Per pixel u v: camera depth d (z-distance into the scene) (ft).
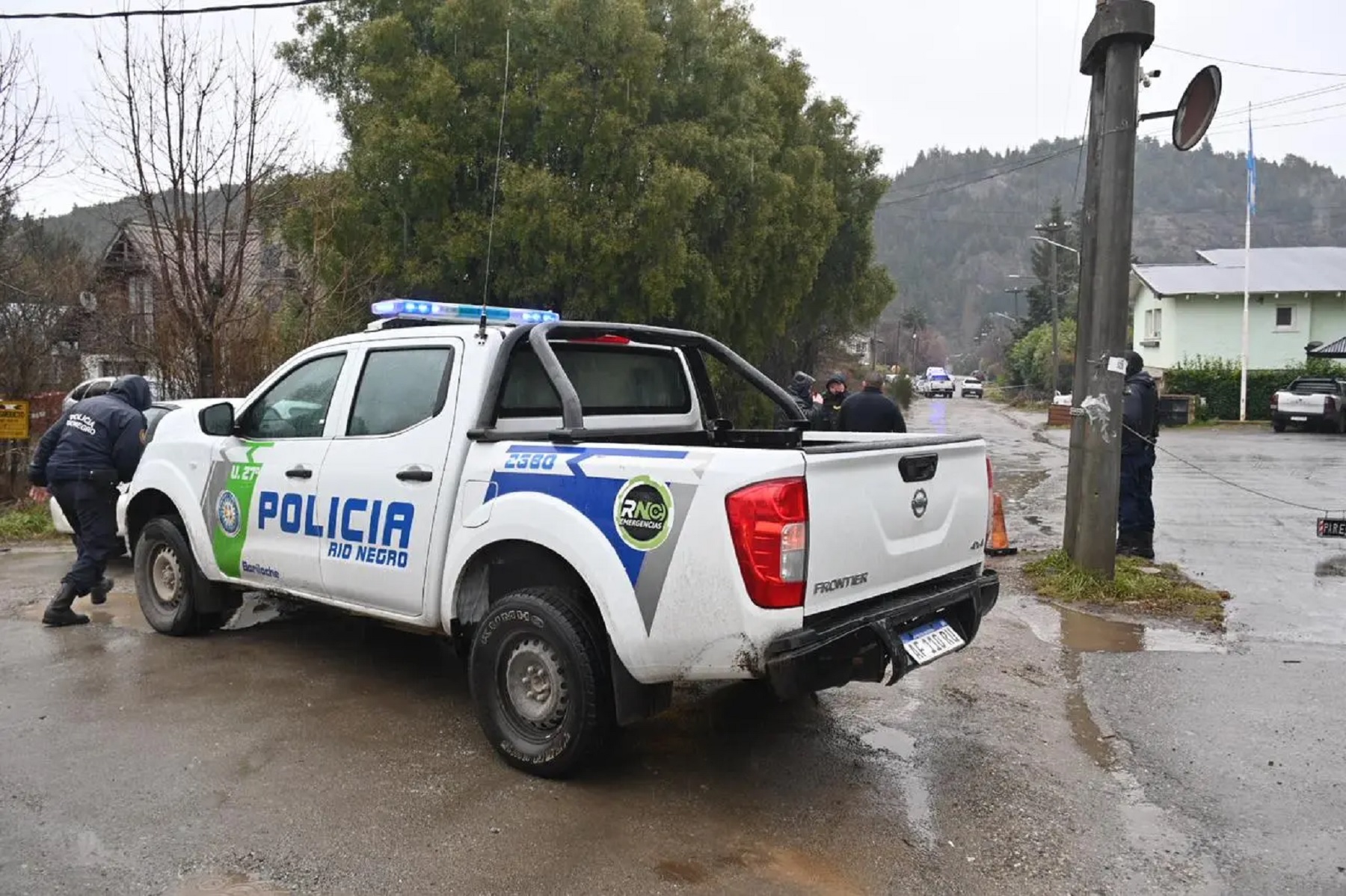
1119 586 23.94
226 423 18.17
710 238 63.98
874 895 10.53
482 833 11.78
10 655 18.83
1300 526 35.55
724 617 11.56
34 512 37.04
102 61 35.99
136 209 40.83
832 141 90.63
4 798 12.59
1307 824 12.25
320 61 56.34
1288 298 111.75
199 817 12.10
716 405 19.53
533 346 14.73
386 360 16.19
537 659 13.43
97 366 46.06
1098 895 10.59
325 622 21.53
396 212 52.39
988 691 17.31
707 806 12.63
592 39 53.26
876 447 12.70
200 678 17.53
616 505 12.52
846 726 15.57
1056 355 127.65
